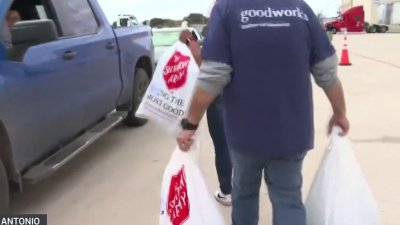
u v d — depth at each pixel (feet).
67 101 13.28
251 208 8.75
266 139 7.36
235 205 8.81
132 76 19.33
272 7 7.22
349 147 8.38
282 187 7.84
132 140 19.72
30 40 11.02
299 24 7.21
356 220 8.08
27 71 11.25
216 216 8.21
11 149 10.78
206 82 7.30
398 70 40.14
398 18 145.18
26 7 13.88
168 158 17.11
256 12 7.17
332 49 7.51
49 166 12.29
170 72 9.26
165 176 8.47
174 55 9.30
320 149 17.24
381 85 31.83
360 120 21.71
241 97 7.33
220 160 12.15
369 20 173.47
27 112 11.24
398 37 107.24
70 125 13.78
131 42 19.26
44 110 12.02
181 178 8.23
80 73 14.10
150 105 9.45
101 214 12.48
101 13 17.22
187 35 9.62
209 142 18.97
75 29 14.90
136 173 15.58
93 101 15.20
